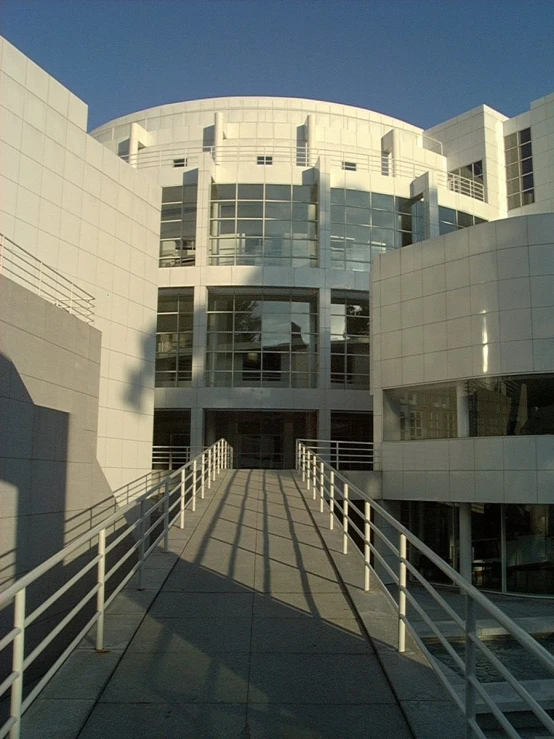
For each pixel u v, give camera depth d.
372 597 9.18
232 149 42.94
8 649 13.23
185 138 43.59
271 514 15.48
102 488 19.30
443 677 5.91
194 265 36.38
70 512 17.25
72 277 25.62
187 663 6.91
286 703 5.97
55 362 18.55
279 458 40.34
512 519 24.77
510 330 24.62
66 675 6.44
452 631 16.69
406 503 28.41
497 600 23.38
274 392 35.47
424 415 27.30
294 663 6.93
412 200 39.16
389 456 27.88
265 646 7.43
